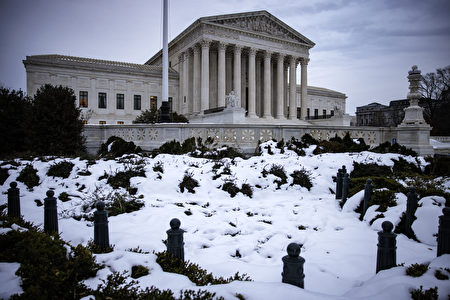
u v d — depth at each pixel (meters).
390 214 7.38
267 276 4.89
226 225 7.54
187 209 8.64
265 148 14.90
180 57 58.72
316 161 13.20
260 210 8.96
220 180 10.93
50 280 3.51
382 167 12.92
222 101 51.66
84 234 6.47
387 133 19.23
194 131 16.14
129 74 54.50
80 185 10.61
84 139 16.91
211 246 6.45
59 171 11.71
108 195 8.90
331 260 5.59
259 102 61.69
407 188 9.00
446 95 59.09
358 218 8.13
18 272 3.66
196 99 53.22
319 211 8.61
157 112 29.75
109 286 3.67
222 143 15.62
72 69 49.97
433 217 6.55
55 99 15.78
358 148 15.70
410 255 5.64
